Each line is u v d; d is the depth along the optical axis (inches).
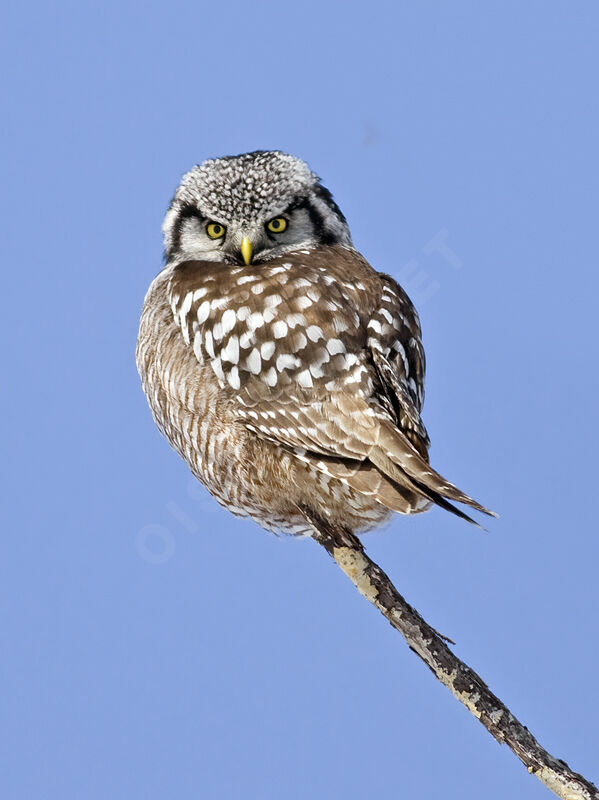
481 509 302.8
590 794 301.1
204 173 428.8
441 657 314.2
